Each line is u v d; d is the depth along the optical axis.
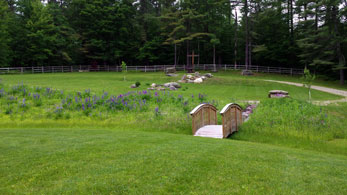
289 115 10.81
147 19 51.66
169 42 50.22
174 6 48.59
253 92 22.45
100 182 3.70
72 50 50.38
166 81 30.64
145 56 54.56
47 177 3.87
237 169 4.37
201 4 50.19
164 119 10.99
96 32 50.09
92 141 6.13
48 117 11.09
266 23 49.97
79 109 12.45
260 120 10.45
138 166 4.36
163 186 3.61
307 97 19.73
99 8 49.47
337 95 21.36
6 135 6.80
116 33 52.69
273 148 6.53
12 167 4.25
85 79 29.98
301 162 5.05
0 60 40.00
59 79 29.02
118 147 5.56
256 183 3.80
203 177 3.96
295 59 46.97
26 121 10.27
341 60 32.72
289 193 3.50
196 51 57.22
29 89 16.67
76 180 3.76
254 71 43.66
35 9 44.50
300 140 8.40
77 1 49.62
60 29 49.09
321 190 3.64
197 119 9.43
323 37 34.66
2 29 39.28
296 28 47.56
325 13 34.56
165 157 4.89
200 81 29.41
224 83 29.05
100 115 11.39
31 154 4.95
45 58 45.00
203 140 6.93
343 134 8.94
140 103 13.36
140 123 10.37
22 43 45.00
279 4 46.28
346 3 32.50
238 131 9.76
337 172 4.48
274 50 47.38
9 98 13.55
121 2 53.06
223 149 5.73
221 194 3.42
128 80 30.52
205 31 53.38
